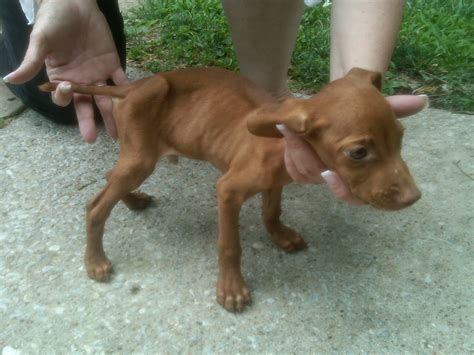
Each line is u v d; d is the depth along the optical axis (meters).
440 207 0.61
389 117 0.37
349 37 0.47
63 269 0.53
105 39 0.58
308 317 0.48
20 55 0.71
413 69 0.89
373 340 0.46
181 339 0.46
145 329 0.47
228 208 0.47
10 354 0.45
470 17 1.12
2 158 0.69
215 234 0.58
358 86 0.38
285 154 0.42
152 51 0.97
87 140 0.56
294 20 0.69
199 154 0.51
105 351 0.45
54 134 0.74
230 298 0.48
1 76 0.82
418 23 1.03
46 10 0.52
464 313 0.49
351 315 0.49
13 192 0.63
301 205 0.62
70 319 0.48
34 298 0.50
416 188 0.38
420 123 0.76
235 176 0.46
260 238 0.57
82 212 0.60
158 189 0.64
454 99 0.80
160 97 0.49
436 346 0.46
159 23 1.06
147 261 0.54
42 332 0.47
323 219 0.60
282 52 0.71
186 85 0.50
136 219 0.60
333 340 0.46
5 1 0.68
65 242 0.56
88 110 0.56
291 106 0.39
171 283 0.52
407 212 0.60
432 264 0.54
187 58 0.94
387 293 0.51
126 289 0.51
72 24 0.54
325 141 0.38
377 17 0.46
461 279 0.52
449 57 0.91
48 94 0.70
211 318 0.48
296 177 0.43
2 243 0.56
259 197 0.64
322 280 0.52
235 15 0.68
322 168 0.41
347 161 0.37
